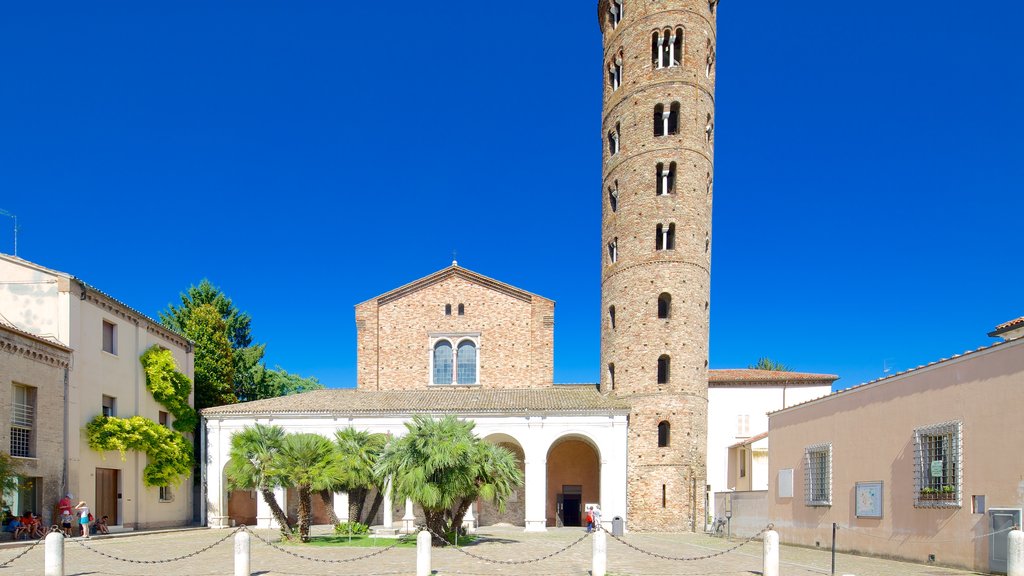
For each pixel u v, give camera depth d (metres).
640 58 46.88
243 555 18.44
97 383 35.59
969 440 20.48
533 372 50.12
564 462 47.72
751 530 36.09
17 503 29.53
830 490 28.36
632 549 28.67
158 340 42.50
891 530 24.19
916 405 23.09
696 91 45.97
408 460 27.23
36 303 33.50
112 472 37.03
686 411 43.03
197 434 53.44
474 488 27.53
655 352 43.84
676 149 45.28
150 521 39.66
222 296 63.91
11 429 29.31
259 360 65.50
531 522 41.50
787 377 53.81
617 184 47.59
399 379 50.53
